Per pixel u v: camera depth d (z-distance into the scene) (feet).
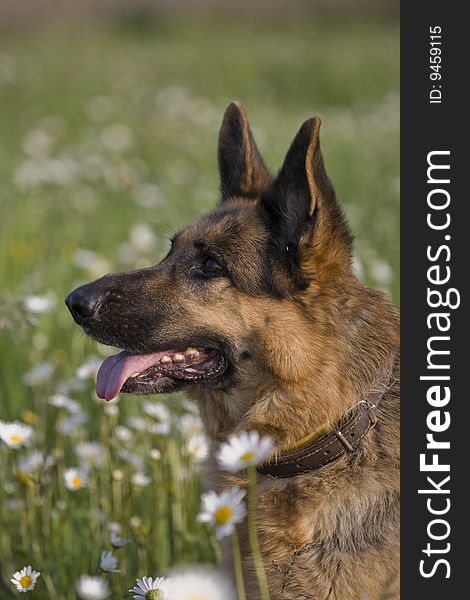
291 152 15.58
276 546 14.82
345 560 14.33
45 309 19.74
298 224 15.31
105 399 16.01
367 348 15.40
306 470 14.97
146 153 51.31
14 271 30.14
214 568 16.61
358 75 71.51
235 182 18.22
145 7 106.83
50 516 17.10
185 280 16.22
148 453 19.43
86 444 18.88
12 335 24.89
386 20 101.60
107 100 63.41
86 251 30.30
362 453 14.89
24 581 14.10
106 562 14.38
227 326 15.71
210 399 16.56
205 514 12.78
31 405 22.48
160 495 17.83
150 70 74.23
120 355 16.44
